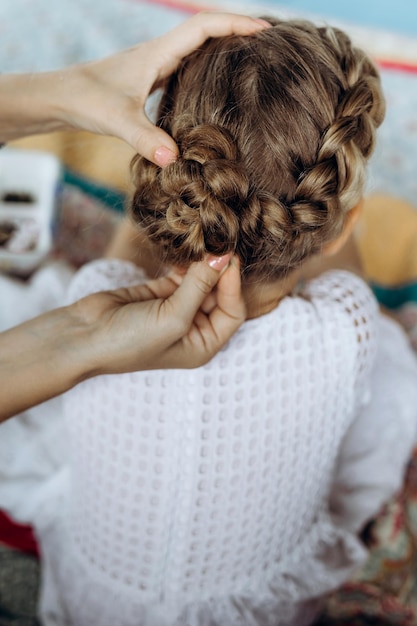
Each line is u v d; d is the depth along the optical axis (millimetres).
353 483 957
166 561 696
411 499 1070
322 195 555
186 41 611
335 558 822
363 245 1321
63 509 849
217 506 660
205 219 516
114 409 639
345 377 664
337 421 691
